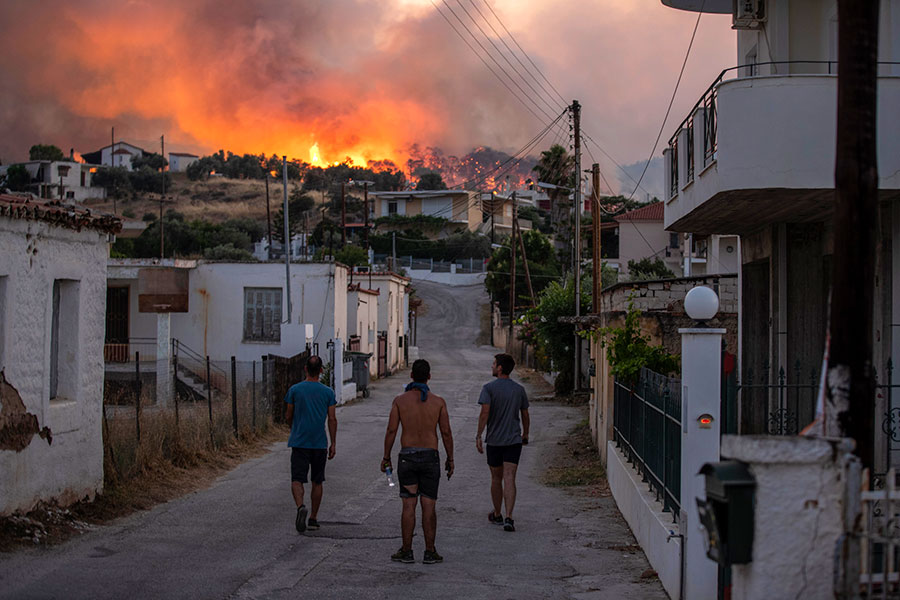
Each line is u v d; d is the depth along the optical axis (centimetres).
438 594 707
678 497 726
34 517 867
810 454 369
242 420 1723
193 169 14438
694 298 671
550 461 1650
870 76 412
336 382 2714
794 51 1143
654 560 795
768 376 1194
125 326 3381
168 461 1266
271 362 1981
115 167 12744
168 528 934
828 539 369
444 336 6681
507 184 10962
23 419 857
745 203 1004
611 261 6106
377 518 1047
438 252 8662
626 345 1120
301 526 932
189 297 3253
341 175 14512
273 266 3231
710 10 1467
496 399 1024
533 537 970
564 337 3064
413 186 13738
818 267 1174
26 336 863
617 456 1191
